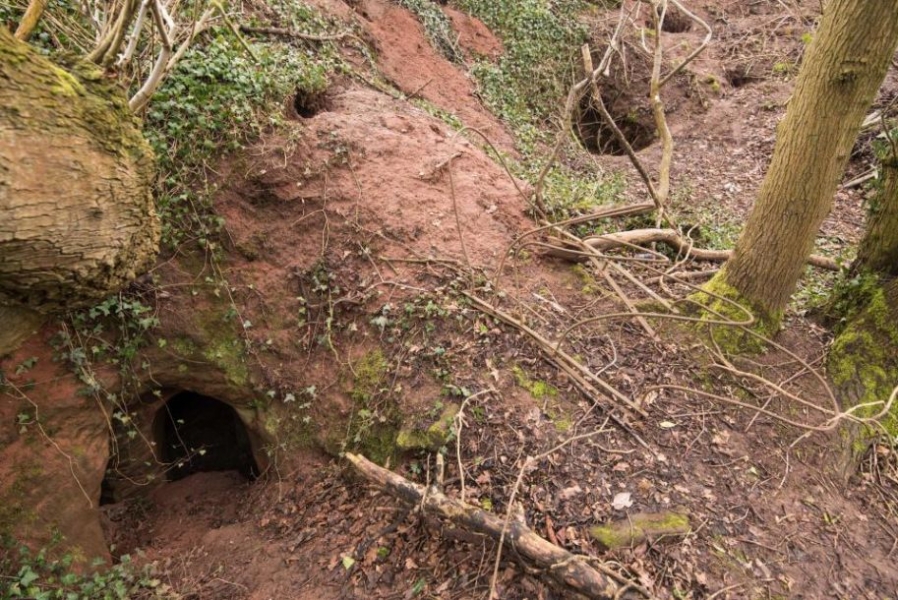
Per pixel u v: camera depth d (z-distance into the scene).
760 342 4.78
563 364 4.41
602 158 9.59
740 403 4.02
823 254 6.94
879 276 5.05
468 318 4.63
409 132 6.09
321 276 5.09
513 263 5.18
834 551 3.70
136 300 4.66
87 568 4.32
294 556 4.21
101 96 2.90
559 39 11.33
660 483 3.81
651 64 11.27
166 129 4.81
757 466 4.05
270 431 5.04
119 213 3.01
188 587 4.31
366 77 7.17
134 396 4.86
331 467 4.73
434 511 3.54
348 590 3.77
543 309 4.84
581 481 3.76
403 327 4.68
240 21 6.07
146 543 4.93
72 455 4.38
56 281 2.90
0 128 2.26
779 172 4.43
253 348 5.01
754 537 3.65
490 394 4.20
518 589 3.35
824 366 4.88
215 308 4.98
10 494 4.10
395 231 5.13
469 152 6.21
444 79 8.77
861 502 4.15
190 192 4.90
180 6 5.11
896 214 4.88
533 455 3.88
